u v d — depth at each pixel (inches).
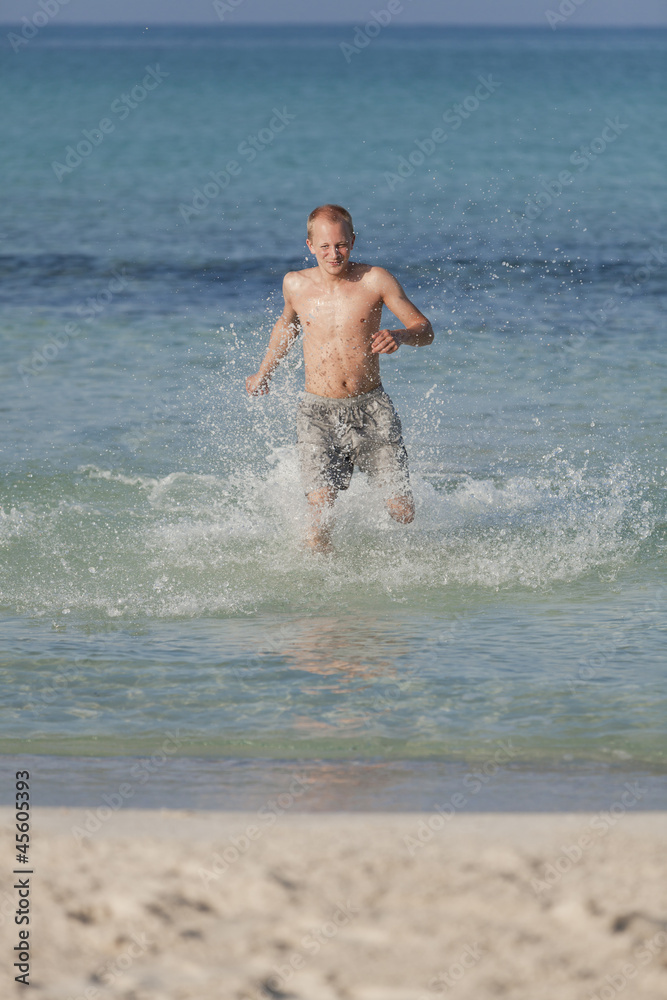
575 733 592.4
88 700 644.7
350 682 665.6
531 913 389.1
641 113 6402.6
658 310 1891.0
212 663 697.0
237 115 6437.0
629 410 1342.3
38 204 3270.2
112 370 1529.3
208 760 563.8
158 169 4183.1
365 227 2805.1
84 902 403.2
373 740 586.9
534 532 956.6
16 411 1337.4
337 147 4867.1
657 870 415.8
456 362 1558.8
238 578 859.4
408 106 7017.7
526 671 677.3
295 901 399.5
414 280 2146.9
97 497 1055.0
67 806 498.6
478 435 1248.2
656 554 904.3
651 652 703.7
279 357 981.8
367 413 938.7
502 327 1768.0
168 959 370.6
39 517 995.3
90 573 868.0
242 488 1088.8
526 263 2320.4
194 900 402.6
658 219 2942.9
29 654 712.4
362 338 922.7
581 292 2047.2
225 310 1910.7
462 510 1010.7
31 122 5979.3
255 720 614.9
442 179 3846.0
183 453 1195.9
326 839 446.0
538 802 501.0
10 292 2043.6
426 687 655.1
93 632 753.0
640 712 617.9
